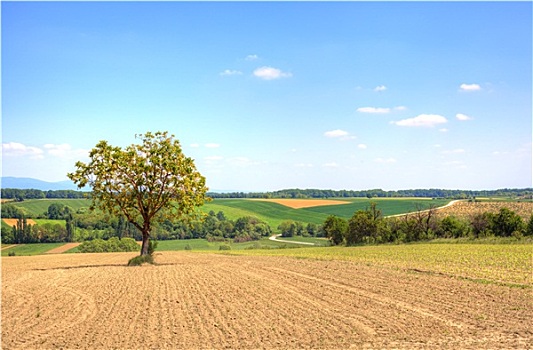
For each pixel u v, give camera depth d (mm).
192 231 126750
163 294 25750
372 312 20453
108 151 43719
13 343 16234
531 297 23547
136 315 20250
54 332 17641
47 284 31125
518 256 44375
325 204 170125
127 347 15391
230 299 23938
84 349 15312
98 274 37062
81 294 26500
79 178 43625
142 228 46312
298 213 156625
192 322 18734
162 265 45156
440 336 16469
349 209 159250
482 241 71125
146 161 44312
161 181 44906
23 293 27297
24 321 19672
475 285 27484
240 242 124250
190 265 44375
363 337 16375
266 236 135625
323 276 33219
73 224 114062
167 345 15516
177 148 44750
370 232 88875
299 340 16047
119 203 44531
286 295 25078
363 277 32250
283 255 58062
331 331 17203
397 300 23266
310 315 19891
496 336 16438
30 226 109688
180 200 45000
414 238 86438
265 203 171750
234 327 17828
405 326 17891
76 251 99125
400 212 139250
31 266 49000
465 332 17000
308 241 123000
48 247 103875
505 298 23359
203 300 23703
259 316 19750
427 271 34531
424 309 21000
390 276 32531
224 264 45094
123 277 34406
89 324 18797
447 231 86062
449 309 20953
